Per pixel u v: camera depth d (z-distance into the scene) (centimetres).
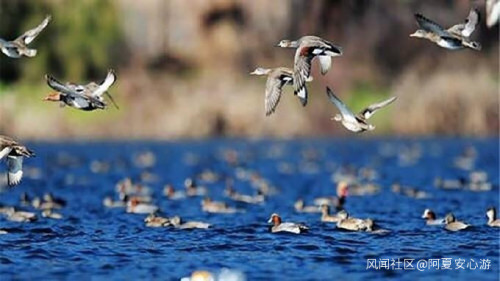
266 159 10400
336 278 3412
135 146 11669
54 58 13100
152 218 4716
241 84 12862
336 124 12800
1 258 3756
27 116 12312
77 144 11794
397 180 7994
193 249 3969
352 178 8056
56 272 3519
